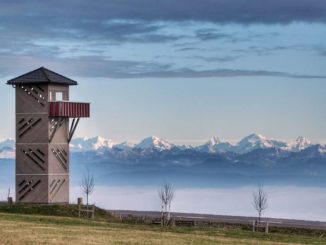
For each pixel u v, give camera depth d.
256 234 155.12
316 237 161.75
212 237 144.12
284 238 150.38
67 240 125.75
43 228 143.00
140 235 139.62
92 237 131.88
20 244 118.38
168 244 128.25
